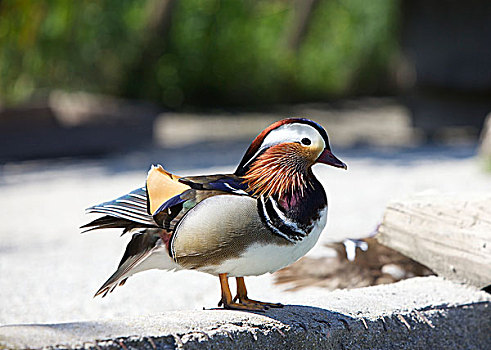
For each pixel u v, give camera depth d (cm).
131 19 2986
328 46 3659
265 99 3400
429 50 2173
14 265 821
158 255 421
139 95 3123
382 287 521
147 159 1805
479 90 2102
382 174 1457
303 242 414
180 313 415
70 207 1216
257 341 404
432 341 477
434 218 566
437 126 2184
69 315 622
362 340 446
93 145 1925
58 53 2789
